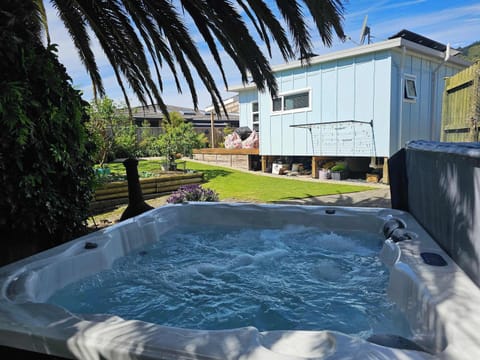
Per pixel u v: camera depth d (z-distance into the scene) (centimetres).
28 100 246
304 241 367
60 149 285
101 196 630
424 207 279
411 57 799
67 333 134
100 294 257
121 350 124
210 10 330
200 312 230
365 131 805
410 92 812
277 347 124
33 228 267
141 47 416
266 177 930
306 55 353
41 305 160
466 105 536
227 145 1241
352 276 275
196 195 557
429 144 269
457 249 194
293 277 282
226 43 375
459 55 962
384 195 642
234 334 130
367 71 782
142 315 228
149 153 1308
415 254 218
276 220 404
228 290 261
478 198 162
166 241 383
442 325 138
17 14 250
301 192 702
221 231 415
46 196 275
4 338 141
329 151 876
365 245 336
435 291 163
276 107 986
